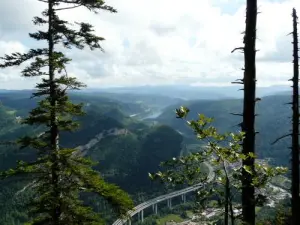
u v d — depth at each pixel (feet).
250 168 30.27
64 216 63.72
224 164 30.07
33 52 70.69
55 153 63.05
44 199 61.93
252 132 45.21
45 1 71.56
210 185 29.91
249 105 45.55
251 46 45.93
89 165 66.39
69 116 68.23
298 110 78.07
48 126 66.18
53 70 66.69
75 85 67.41
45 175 64.18
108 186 63.98
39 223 64.90
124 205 62.23
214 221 28.89
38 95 66.74
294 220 77.05
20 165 63.77
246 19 46.24
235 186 30.71
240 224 32.58
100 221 65.41
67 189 62.59
